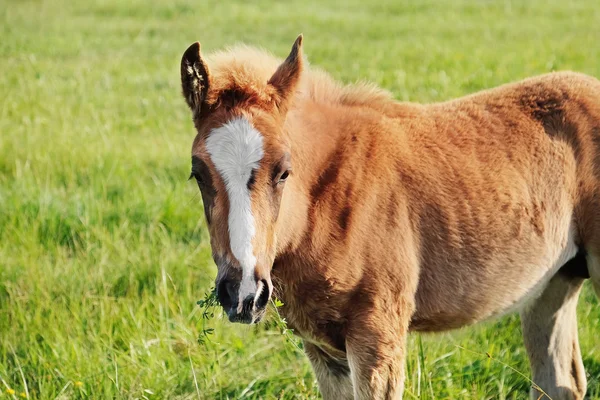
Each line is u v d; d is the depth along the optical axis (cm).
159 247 902
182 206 992
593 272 653
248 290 489
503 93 659
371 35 2062
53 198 1002
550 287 673
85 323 770
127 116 1380
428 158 611
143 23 2281
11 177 1100
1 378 675
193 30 2166
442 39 1961
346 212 576
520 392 709
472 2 2514
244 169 500
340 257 572
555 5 2400
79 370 698
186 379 703
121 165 1109
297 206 562
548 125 637
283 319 570
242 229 493
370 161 592
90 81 1622
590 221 639
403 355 596
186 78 530
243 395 682
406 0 2578
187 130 1311
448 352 732
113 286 832
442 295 613
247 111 517
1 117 1345
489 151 625
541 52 1711
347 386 635
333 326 591
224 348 743
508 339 765
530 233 623
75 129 1282
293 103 559
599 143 635
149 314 777
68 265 852
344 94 627
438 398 666
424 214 602
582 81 659
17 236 910
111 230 942
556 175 631
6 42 1966
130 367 706
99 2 2591
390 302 586
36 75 1639
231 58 559
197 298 807
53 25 2231
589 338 757
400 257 589
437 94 1395
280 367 734
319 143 582
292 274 576
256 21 2288
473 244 608
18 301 784
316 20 2270
